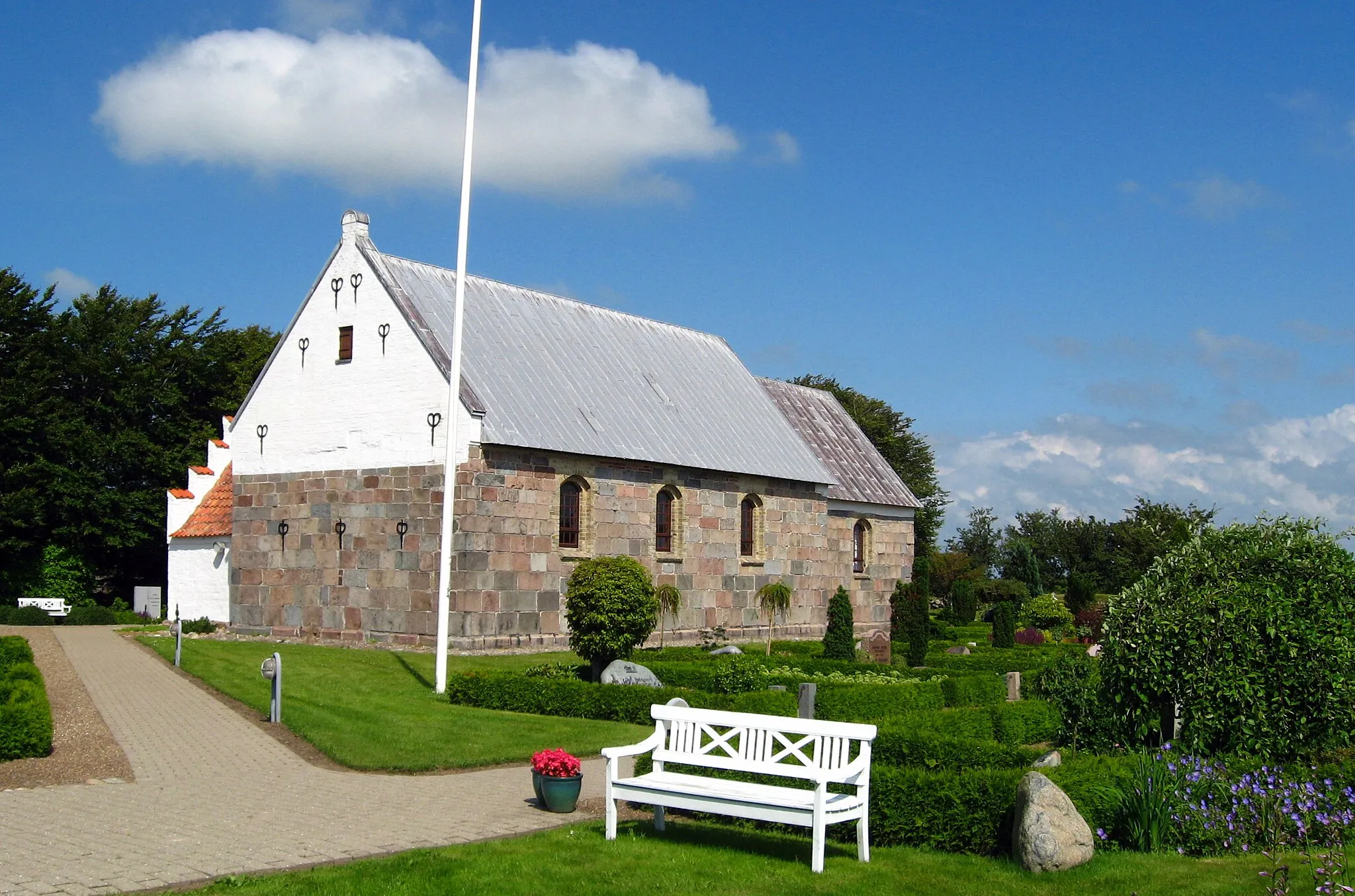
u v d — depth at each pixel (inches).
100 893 344.8
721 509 1341.0
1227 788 453.4
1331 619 518.3
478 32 862.5
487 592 1069.1
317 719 679.7
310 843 410.0
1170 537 2009.1
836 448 1704.0
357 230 1186.0
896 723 616.1
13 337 1839.3
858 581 1617.9
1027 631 1561.3
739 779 493.7
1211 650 529.7
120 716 695.7
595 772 564.1
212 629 1307.8
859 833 412.2
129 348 1994.3
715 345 1611.7
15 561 1769.2
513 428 1102.4
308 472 1202.0
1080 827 400.8
